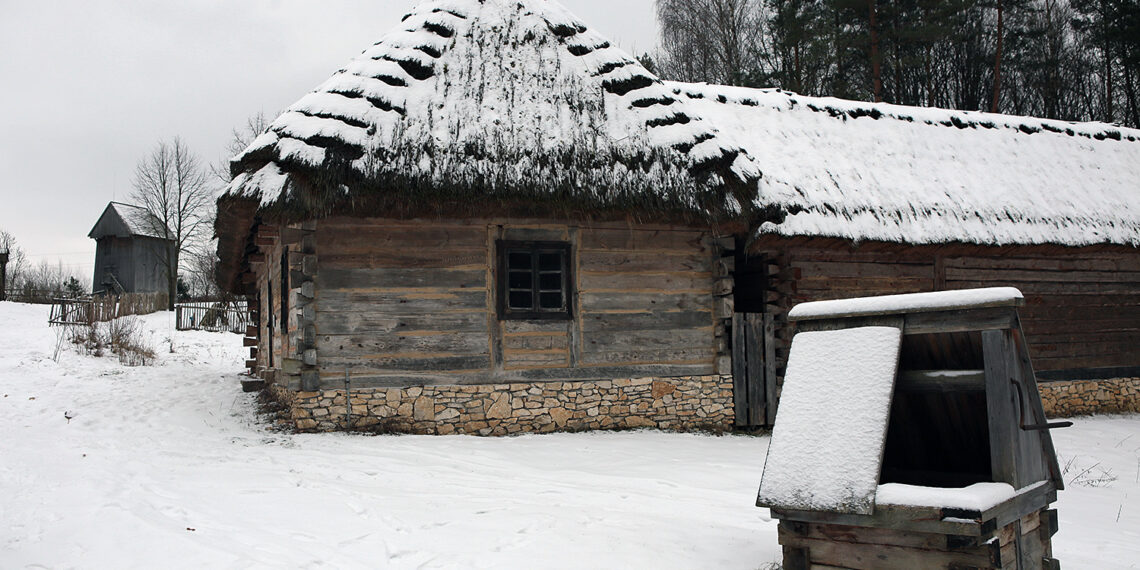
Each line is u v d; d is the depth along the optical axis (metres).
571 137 9.95
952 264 12.80
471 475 7.37
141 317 29.81
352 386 9.34
